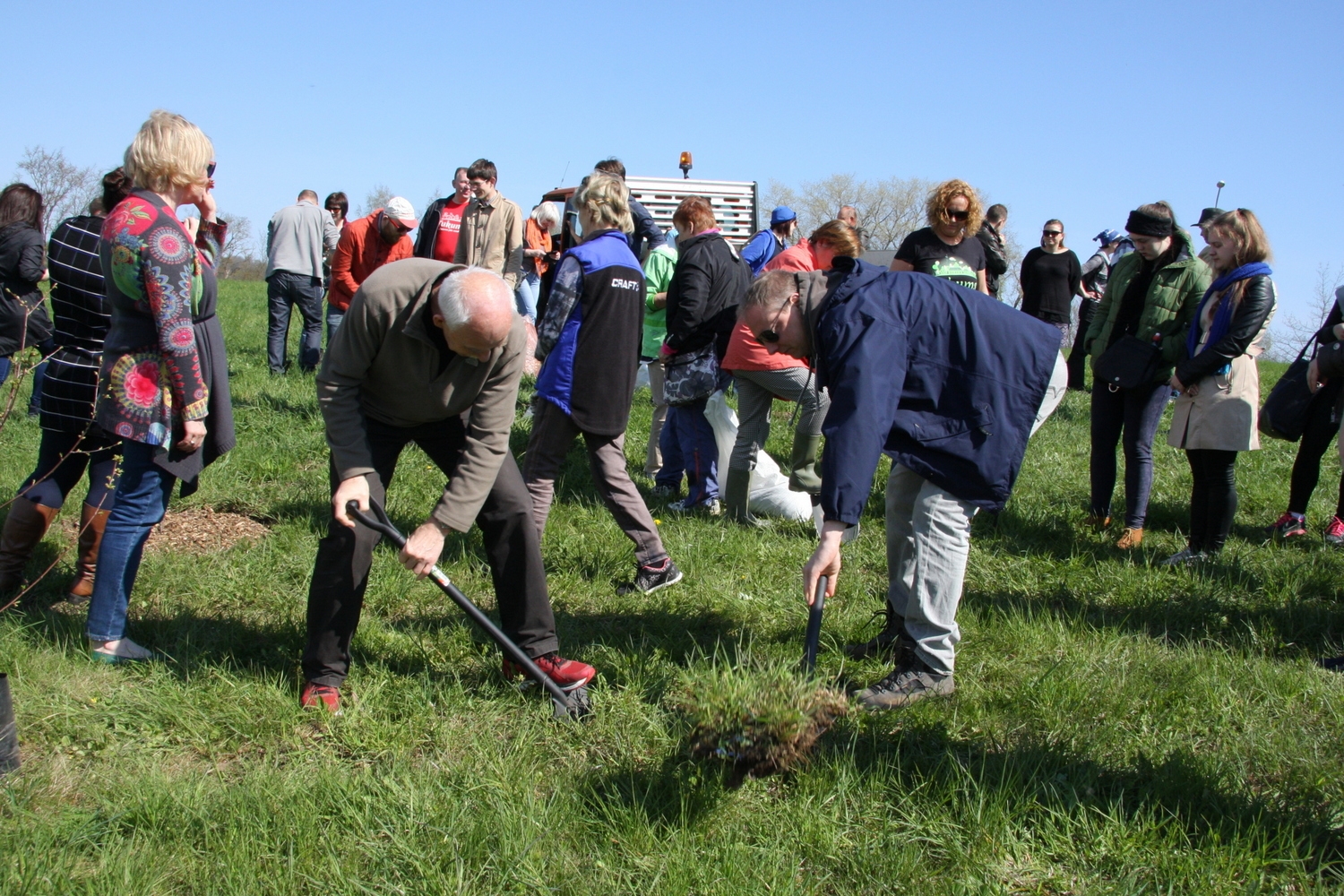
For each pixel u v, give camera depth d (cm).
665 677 359
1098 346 604
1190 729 337
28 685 329
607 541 529
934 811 280
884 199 5272
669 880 247
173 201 348
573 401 445
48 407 407
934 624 344
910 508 381
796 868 256
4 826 258
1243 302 512
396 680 350
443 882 245
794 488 581
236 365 998
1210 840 268
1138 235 567
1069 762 305
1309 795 294
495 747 309
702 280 575
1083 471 752
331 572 321
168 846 257
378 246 861
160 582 439
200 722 318
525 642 347
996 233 940
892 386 312
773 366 541
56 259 397
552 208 1026
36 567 448
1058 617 436
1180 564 532
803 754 268
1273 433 571
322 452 677
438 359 309
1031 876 260
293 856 253
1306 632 438
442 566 473
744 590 472
